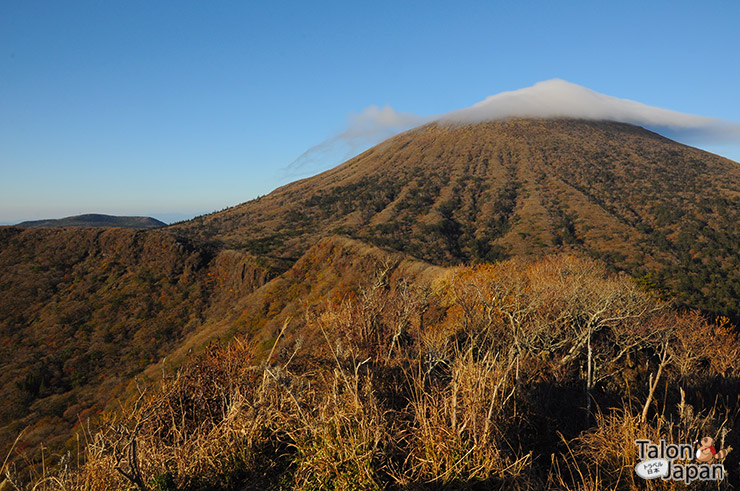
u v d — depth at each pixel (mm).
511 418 3387
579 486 2865
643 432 3150
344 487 2607
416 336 5648
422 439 2852
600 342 7852
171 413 3504
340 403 3057
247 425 3135
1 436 24438
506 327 7160
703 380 6086
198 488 2840
